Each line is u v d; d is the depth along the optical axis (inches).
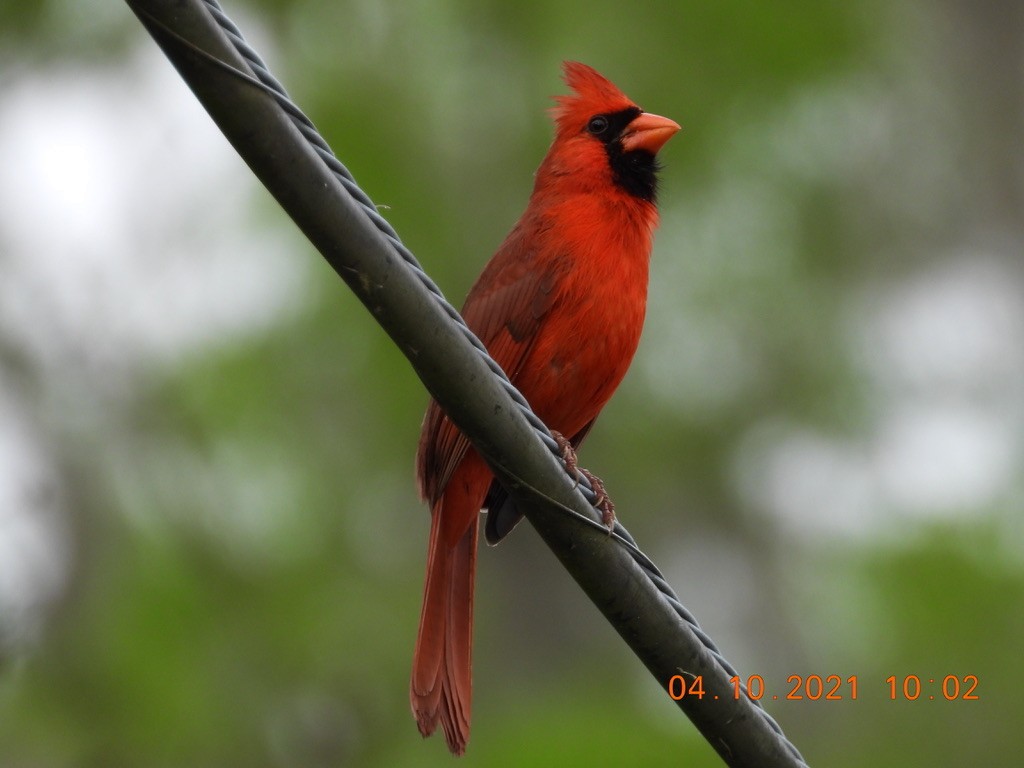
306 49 578.6
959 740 474.6
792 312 567.2
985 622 484.4
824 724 505.4
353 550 546.6
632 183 311.9
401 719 511.5
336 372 559.2
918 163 617.6
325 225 208.5
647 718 477.4
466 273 546.6
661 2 579.8
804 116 586.9
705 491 561.9
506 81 571.2
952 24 649.0
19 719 488.4
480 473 288.2
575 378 300.2
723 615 550.9
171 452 544.7
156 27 193.2
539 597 594.2
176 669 504.4
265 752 502.0
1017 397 581.9
